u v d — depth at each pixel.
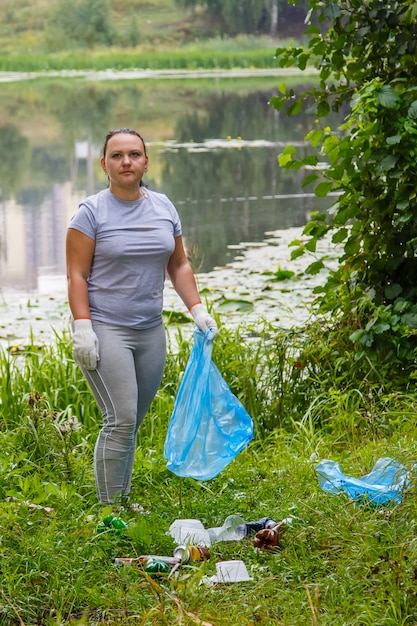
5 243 14.68
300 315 9.79
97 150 24.44
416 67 7.55
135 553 4.82
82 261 5.39
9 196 18.77
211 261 12.38
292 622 4.06
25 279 12.32
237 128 27.47
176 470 5.50
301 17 57.34
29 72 51.19
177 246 5.73
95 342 5.37
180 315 9.91
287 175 19.77
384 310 7.11
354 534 4.68
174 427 5.55
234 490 5.69
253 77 43.69
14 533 4.79
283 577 4.48
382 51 7.58
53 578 4.46
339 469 5.56
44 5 61.38
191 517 5.33
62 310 10.57
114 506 5.35
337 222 7.43
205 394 5.48
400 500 5.01
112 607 4.31
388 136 7.25
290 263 12.10
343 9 7.48
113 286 5.42
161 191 18.11
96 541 4.80
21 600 4.33
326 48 7.64
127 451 5.49
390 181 7.30
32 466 5.80
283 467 5.99
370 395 7.04
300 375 7.53
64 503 5.27
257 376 7.55
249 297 10.54
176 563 4.66
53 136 27.00
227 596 4.31
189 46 55.88
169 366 7.75
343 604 4.14
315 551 4.67
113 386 5.41
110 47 56.91
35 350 8.49
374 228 7.47
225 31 57.66
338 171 7.35
